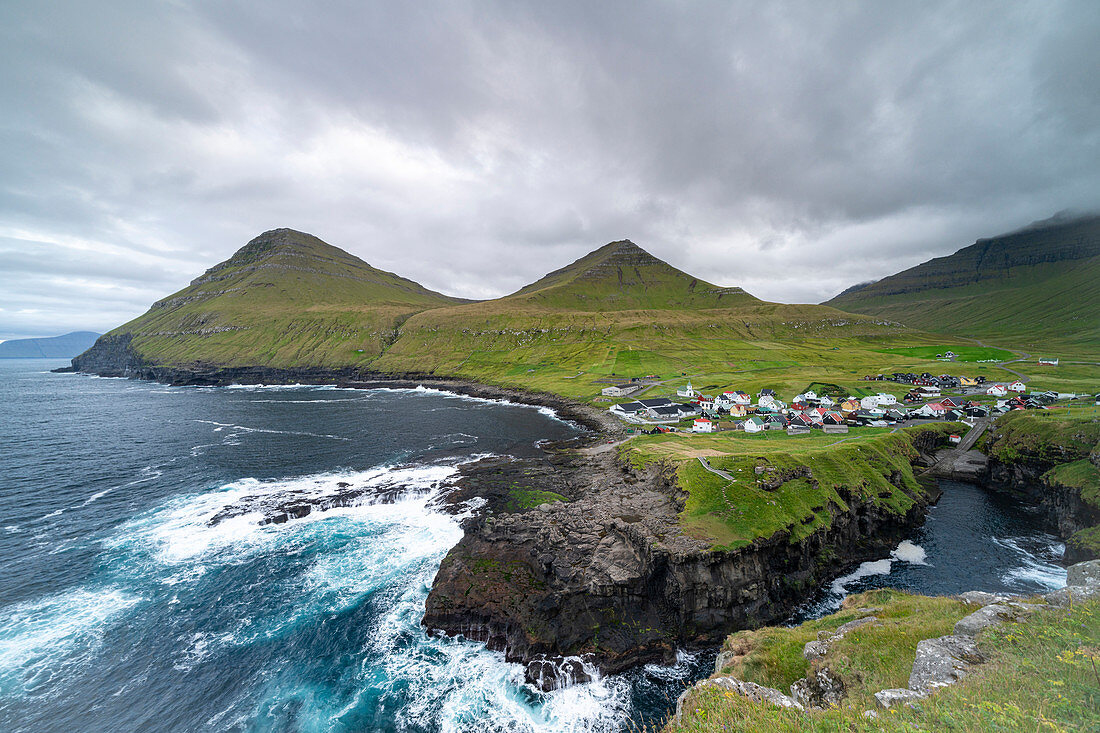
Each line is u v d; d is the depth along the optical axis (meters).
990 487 75.56
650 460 70.69
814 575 50.12
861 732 12.32
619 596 43.84
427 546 55.34
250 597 46.41
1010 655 15.21
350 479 76.06
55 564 51.59
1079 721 11.12
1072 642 15.11
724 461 62.41
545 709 35.06
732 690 18.14
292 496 68.50
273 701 35.25
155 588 47.66
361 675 37.66
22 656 38.50
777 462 60.94
